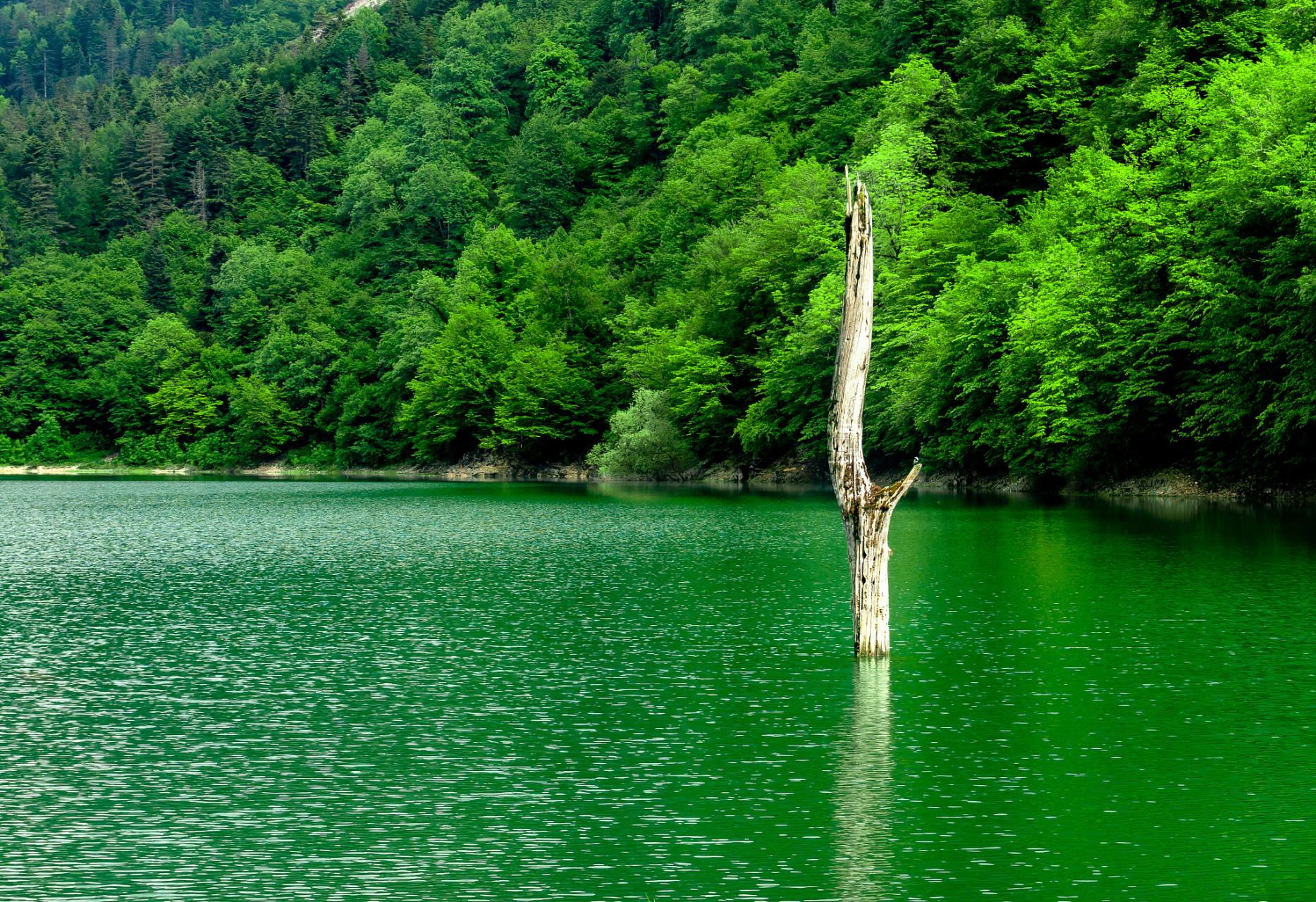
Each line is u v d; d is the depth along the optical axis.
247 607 30.48
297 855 12.70
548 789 14.98
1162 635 24.39
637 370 107.88
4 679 21.81
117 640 25.81
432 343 140.38
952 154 89.75
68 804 14.53
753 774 15.34
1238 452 57.22
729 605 29.92
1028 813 13.72
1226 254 53.41
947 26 130.12
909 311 74.56
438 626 27.31
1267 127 51.56
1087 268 59.56
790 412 87.50
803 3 192.38
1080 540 40.97
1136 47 88.12
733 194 129.25
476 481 115.19
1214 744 16.41
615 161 193.25
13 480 133.62
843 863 12.27
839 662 22.55
